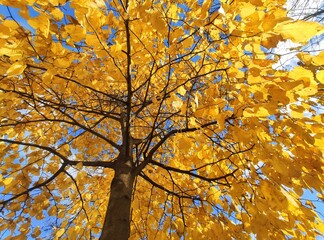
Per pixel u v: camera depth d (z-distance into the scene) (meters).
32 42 1.44
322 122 1.63
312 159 1.74
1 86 2.19
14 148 3.11
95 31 1.44
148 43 1.88
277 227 2.02
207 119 2.23
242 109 1.61
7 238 2.92
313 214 1.72
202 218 2.76
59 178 3.27
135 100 3.41
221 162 2.57
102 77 2.15
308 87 1.42
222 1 1.42
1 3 1.21
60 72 1.93
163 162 3.57
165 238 2.86
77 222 3.34
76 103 3.18
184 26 1.79
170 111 3.21
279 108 1.67
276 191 1.85
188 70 2.49
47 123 3.43
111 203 2.07
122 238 1.83
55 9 1.32
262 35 1.35
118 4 1.61
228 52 1.77
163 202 3.12
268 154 1.70
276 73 1.41
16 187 2.98
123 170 2.36
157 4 1.74
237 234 2.44
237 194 2.15
